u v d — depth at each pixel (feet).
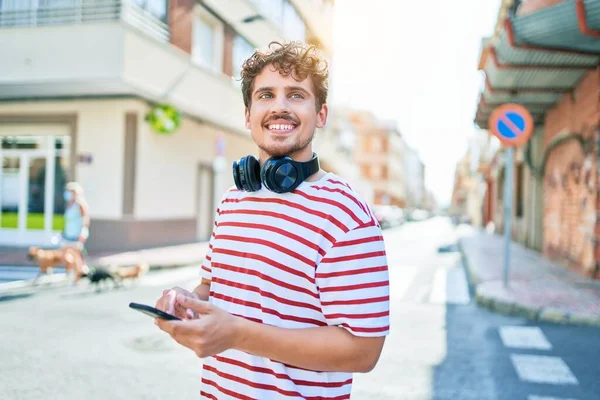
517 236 63.36
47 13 40.16
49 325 19.43
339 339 4.09
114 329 18.99
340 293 4.17
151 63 41.32
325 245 4.31
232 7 55.98
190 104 47.29
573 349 17.24
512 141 26.84
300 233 4.36
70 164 44.50
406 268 40.70
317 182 4.57
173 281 30.40
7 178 46.60
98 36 38.17
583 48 25.26
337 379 4.45
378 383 13.91
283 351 4.02
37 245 45.60
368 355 4.12
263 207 4.61
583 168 31.91
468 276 35.65
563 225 37.91
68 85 40.04
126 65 38.32
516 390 13.47
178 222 51.29
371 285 4.19
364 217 4.41
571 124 34.40
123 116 43.37
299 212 4.43
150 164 45.93
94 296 25.34
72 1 39.83
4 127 46.16
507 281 28.22
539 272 34.47
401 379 14.26
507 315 22.81
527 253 50.11
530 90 34.32
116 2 39.24
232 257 4.67
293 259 4.33
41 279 29.63
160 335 18.24
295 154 4.80
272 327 4.04
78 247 28.25
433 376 14.52
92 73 38.27
